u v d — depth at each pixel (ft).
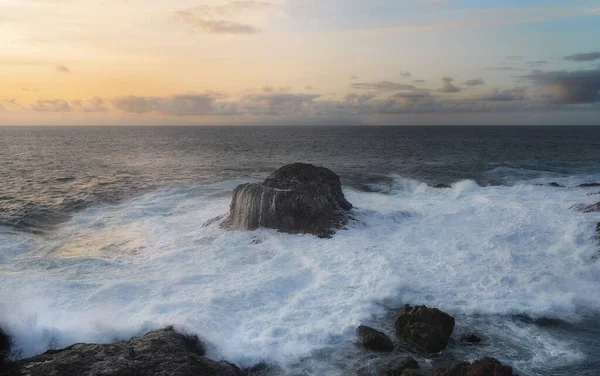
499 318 48.16
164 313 46.83
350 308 49.19
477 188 117.29
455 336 44.62
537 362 40.22
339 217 79.51
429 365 39.73
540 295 52.70
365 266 60.34
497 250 66.64
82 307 48.16
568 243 67.92
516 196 104.22
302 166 90.48
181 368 35.42
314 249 67.56
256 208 77.61
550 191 109.60
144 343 38.70
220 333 43.75
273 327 44.68
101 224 86.43
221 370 36.52
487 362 35.37
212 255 66.69
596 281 56.90
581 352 41.81
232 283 55.52
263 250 68.18
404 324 44.32
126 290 53.01
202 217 90.07
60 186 131.34
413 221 83.51
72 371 34.35
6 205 101.86
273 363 40.11
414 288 54.13
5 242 73.56
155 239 75.82
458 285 55.47
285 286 55.01
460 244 69.82
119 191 121.08
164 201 106.32
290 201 77.10
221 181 140.77
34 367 35.04
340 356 41.11
